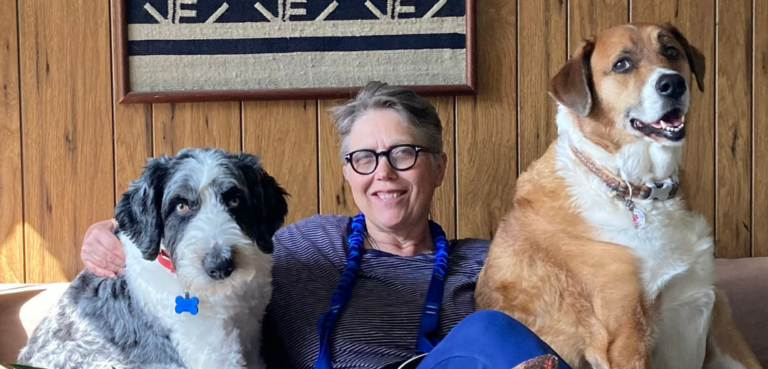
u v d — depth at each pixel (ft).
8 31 8.01
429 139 6.63
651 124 5.30
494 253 6.15
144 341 5.35
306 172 8.23
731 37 8.16
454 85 8.04
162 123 8.14
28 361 5.69
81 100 8.09
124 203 5.53
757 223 8.27
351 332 5.76
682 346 5.48
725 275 7.39
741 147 8.25
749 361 5.79
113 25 7.99
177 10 8.04
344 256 6.46
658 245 5.30
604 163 5.53
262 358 5.91
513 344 4.29
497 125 8.20
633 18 8.11
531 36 8.12
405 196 6.47
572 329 5.50
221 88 8.11
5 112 8.07
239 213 5.36
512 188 8.25
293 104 8.17
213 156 5.63
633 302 5.25
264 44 8.09
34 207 8.17
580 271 5.47
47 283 8.02
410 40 8.09
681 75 5.34
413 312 6.02
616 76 5.56
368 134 6.47
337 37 8.09
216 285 5.01
